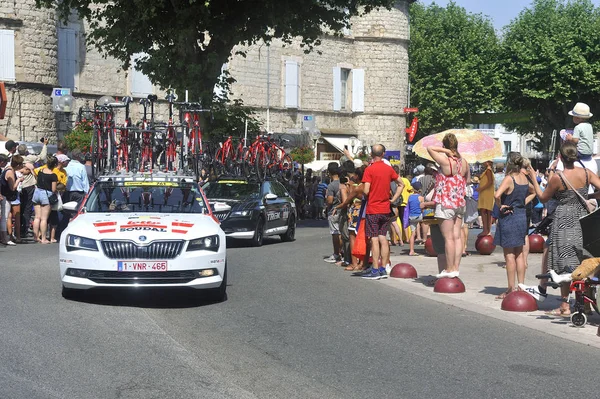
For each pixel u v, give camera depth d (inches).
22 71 1403.8
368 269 593.6
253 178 888.9
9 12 1387.8
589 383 306.3
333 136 2020.2
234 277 566.6
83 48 1545.3
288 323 403.5
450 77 2425.0
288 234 915.4
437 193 518.3
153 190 504.7
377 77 2071.9
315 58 1982.0
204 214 486.3
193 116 781.9
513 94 2235.5
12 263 594.2
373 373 311.6
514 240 476.1
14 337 345.7
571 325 415.2
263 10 1062.4
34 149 1206.9
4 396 264.8
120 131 725.9
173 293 486.0
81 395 270.4
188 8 1025.5
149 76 1096.8
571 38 2108.8
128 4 1037.2
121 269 425.4
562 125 2247.8
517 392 291.9
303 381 297.3
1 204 746.8
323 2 1111.6
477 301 486.6
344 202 635.5
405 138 2148.1
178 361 318.7
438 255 558.6
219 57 1103.0
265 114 1877.5
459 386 297.4
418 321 420.2
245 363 320.5
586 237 405.1
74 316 397.7
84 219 458.6
